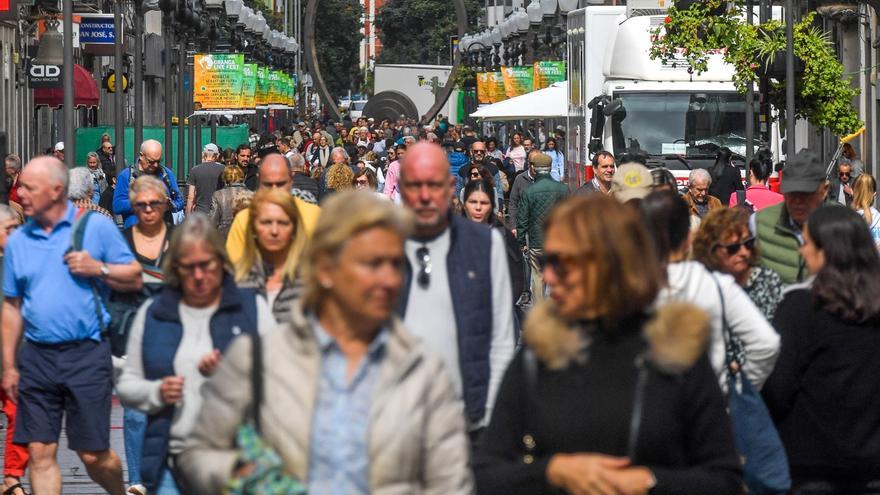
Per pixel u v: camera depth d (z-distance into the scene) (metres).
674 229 16.83
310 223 24.44
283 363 11.98
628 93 63.12
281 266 21.73
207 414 12.10
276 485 11.66
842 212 16.84
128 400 18.31
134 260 23.41
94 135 88.69
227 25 104.31
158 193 26.38
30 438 23.47
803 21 59.16
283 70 171.25
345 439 11.89
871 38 91.94
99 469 23.69
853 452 16.73
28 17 78.00
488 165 73.56
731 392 16.80
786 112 58.62
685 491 11.96
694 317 12.04
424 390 12.03
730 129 62.94
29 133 99.88
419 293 17.88
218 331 18.34
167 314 18.38
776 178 46.06
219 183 60.22
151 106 166.75
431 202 17.97
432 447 12.10
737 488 12.15
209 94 94.12
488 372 17.97
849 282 16.62
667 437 12.00
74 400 23.36
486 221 32.62
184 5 74.69
